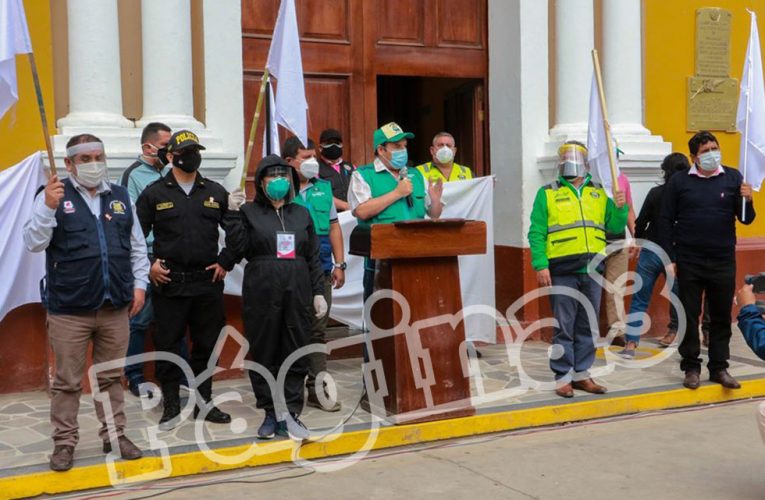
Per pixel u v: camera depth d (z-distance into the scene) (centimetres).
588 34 847
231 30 720
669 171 772
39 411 607
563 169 638
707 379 691
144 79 698
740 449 549
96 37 670
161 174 616
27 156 666
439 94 971
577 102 844
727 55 942
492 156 871
